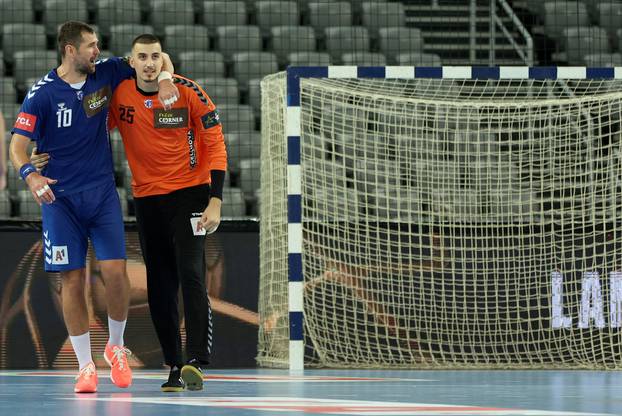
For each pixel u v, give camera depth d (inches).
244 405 426.6
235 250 924.6
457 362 922.1
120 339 570.3
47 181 524.1
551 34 1562.5
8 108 1380.4
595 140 1055.0
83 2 1531.7
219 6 1565.0
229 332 917.8
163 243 563.5
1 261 897.5
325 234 923.4
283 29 1540.4
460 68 860.6
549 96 1095.6
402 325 923.4
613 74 868.0
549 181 1045.8
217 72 1464.1
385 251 925.8
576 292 932.0
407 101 969.5
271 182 920.9
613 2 1592.0
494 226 939.3
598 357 927.0
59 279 904.9
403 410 393.4
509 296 929.5
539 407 417.7
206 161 559.5
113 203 553.6
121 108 550.3
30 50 1476.4
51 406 421.4
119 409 399.2
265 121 943.7
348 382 659.4
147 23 1557.6
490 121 1000.2
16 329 897.5
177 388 552.4
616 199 958.4
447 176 1009.5
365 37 1552.7
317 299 918.4
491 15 1469.0
